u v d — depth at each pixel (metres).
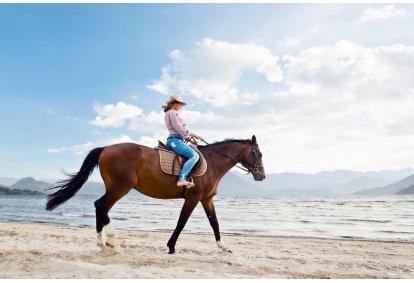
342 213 28.78
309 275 5.17
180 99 6.34
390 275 5.36
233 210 33.84
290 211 32.44
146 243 8.41
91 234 10.64
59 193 5.50
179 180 5.73
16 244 7.28
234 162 6.83
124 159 5.57
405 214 27.34
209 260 5.75
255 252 7.61
